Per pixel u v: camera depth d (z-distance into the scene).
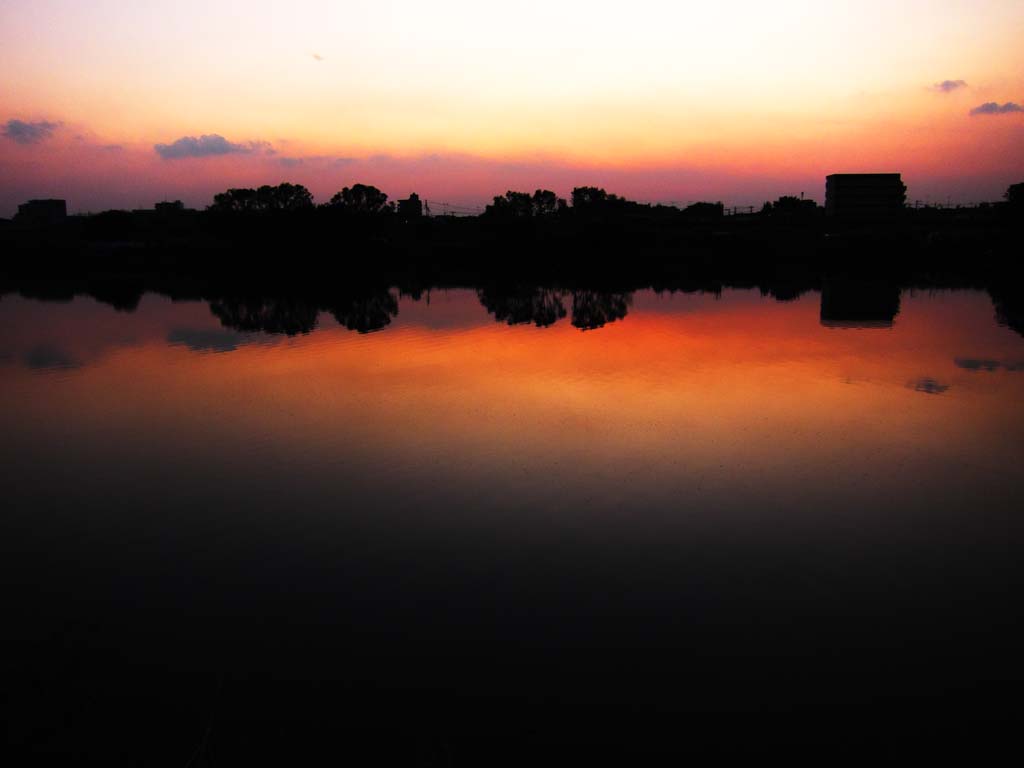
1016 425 12.24
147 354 20.34
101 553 8.05
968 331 22.75
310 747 5.02
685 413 13.11
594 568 7.50
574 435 11.85
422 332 23.88
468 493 9.52
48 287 44.44
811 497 9.26
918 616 6.59
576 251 69.06
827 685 5.66
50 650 6.25
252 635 6.41
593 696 5.55
